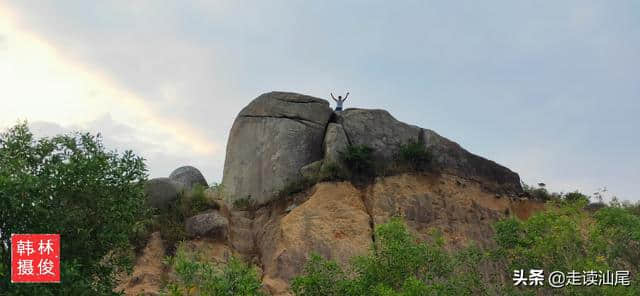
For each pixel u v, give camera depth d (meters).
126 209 12.00
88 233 11.47
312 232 19.34
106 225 11.78
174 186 20.41
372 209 20.75
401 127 23.58
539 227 13.87
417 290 11.75
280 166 22.44
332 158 21.88
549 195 24.08
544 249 13.03
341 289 12.57
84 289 10.98
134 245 18.02
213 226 19.08
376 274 13.01
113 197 11.95
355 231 19.61
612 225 13.77
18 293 10.05
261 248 19.75
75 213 11.39
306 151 22.94
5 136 11.62
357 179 21.83
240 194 22.55
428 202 21.36
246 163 23.09
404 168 22.22
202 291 10.70
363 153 21.91
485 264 17.39
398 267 13.02
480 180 23.25
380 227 13.64
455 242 20.31
